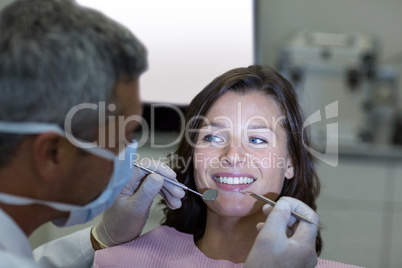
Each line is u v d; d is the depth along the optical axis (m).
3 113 0.59
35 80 0.58
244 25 2.36
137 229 1.00
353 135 2.48
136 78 0.67
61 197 0.67
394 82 2.64
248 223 0.98
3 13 0.61
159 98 2.34
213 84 0.99
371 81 2.68
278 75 1.04
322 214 2.18
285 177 1.05
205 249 1.02
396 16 2.88
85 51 0.59
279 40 2.97
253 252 0.76
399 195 2.19
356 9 2.90
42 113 0.59
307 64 2.69
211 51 2.36
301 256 0.75
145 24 2.34
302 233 0.79
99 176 0.69
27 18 0.59
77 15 0.62
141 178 0.99
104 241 1.04
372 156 2.19
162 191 0.99
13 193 0.63
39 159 0.61
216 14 2.34
